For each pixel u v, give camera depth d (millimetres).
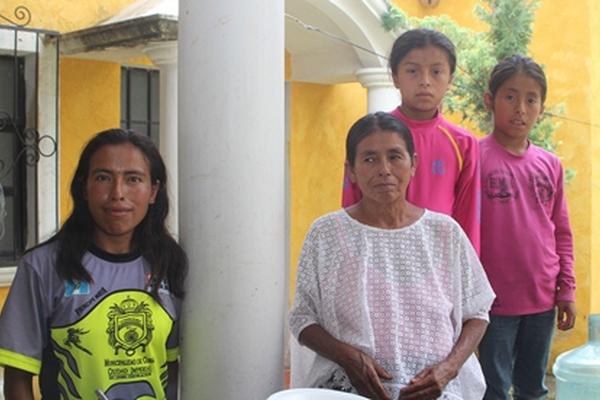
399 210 2656
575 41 7129
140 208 2439
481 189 3482
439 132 3117
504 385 3498
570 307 3607
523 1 6109
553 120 7109
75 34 5109
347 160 2723
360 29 5863
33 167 5176
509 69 3467
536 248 3477
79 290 2363
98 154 2434
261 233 2578
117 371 2365
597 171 7160
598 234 7180
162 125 4879
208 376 2570
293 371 2844
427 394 2471
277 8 2621
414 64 3086
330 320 2613
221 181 2543
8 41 5035
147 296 2436
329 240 2664
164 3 4926
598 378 3396
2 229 5109
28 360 2332
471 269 2697
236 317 2555
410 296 2576
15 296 2369
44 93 5172
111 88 5590
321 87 6953
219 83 2537
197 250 2570
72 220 2457
